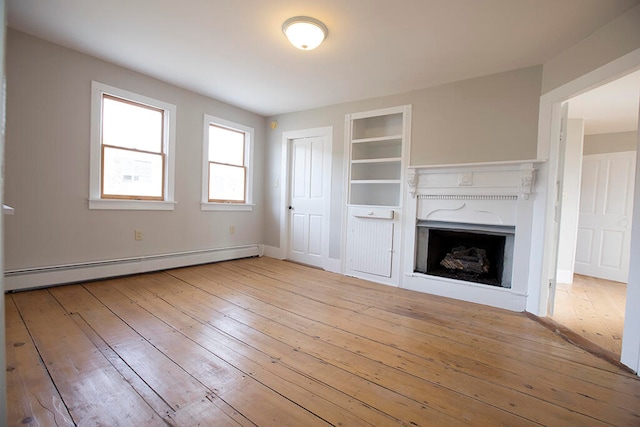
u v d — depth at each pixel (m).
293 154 4.76
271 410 1.38
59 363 1.68
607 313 2.86
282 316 2.51
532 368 1.84
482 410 1.44
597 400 1.54
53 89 2.81
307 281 3.63
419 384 1.63
